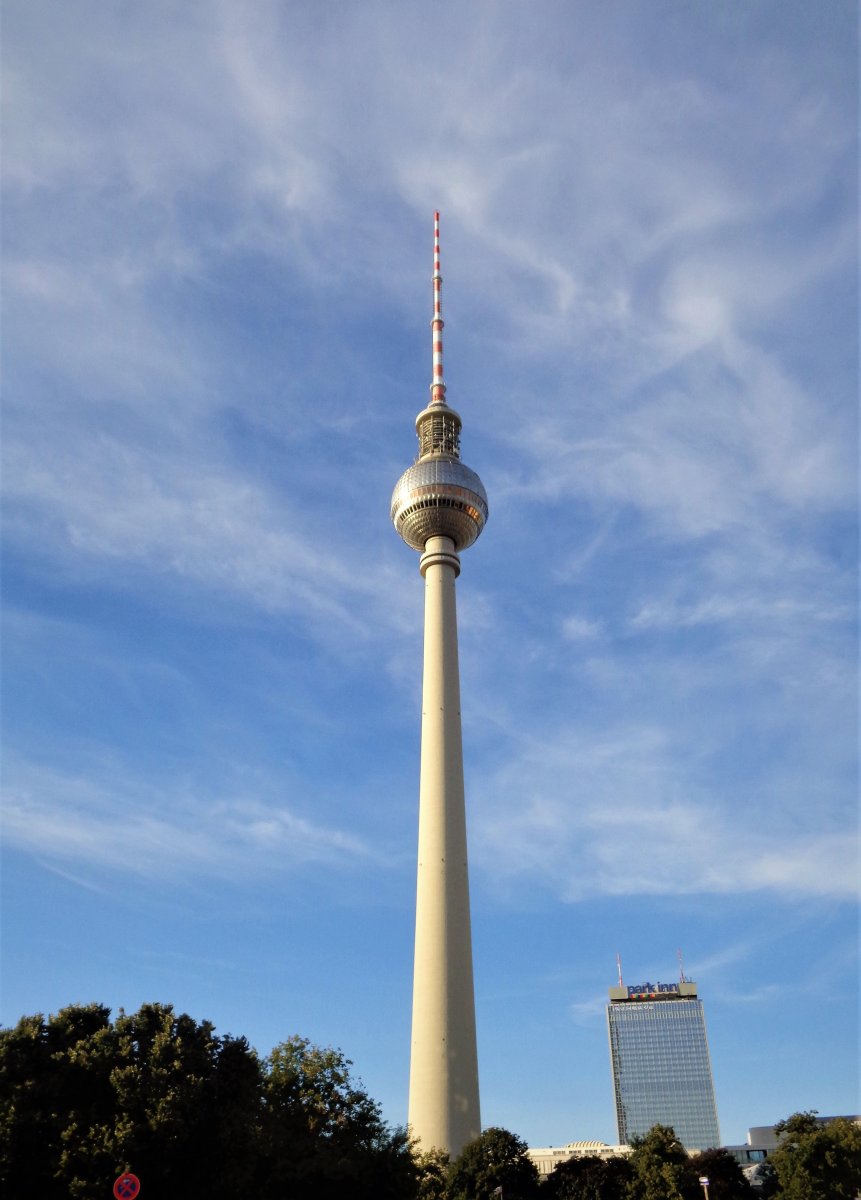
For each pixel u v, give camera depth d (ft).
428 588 628.69
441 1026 491.31
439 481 634.84
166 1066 239.50
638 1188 438.81
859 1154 409.90
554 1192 455.22
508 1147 441.27
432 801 554.05
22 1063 238.48
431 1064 483.10
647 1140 460.96
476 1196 422.00
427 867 536.01
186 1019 255.91
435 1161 385.29
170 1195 229.04
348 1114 298.35
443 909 520.83
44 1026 257.34
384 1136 298.97
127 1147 220.23
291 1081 298.97
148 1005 257.14
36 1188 224.33
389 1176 280.51
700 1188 452.35
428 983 504.02
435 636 606.96
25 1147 224.53
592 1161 470.80
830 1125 454.40
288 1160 268.41
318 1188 269.03
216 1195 233.55
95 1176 219.41
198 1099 234.99
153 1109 227.61
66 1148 222.89
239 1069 250.98
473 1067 486.38
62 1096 235.61
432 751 570.05
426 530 640.17
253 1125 250.78
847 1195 402.11
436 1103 473.26
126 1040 244.22
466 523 640.99
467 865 541.75
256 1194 260.42
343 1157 274.36
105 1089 237.86
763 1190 511.40
